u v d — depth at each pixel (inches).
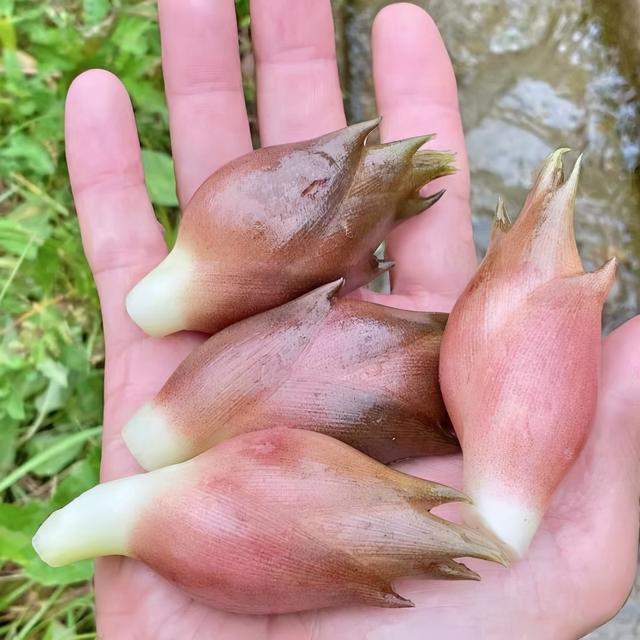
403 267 6.5
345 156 5.4
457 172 6.7
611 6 8.3
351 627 5.0
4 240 8.0
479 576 4.6
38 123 8.3
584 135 8.4
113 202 6.2
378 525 4.6
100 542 4.9
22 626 7.5
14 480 7.4
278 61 6.9
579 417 4.8
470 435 4.9
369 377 5.1
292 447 4.8
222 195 5.4
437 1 8.7
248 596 4.6
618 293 8.2
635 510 5.3
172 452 5.2
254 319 5.3
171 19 6.5
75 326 8.1
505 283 5.0
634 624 7.4
